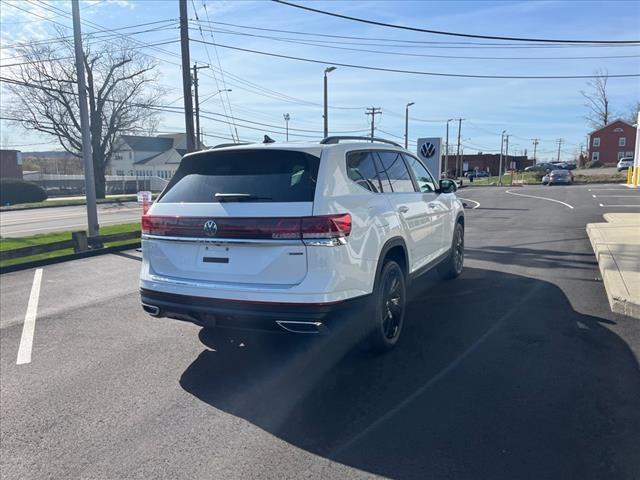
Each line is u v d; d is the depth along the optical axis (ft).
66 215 90.94
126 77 154.92
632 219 44.91
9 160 182.91
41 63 142.20
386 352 15.46
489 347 15.65
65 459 10.43
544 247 33.73
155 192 188.34
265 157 13.83
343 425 11.41
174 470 9.93
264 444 10.77
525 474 9.37
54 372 15.01
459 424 11.21
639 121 111.04
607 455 9.87
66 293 25.57
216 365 15.24
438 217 20.77
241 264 13.01
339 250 12.58
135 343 17.40
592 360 14.43
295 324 12.39
